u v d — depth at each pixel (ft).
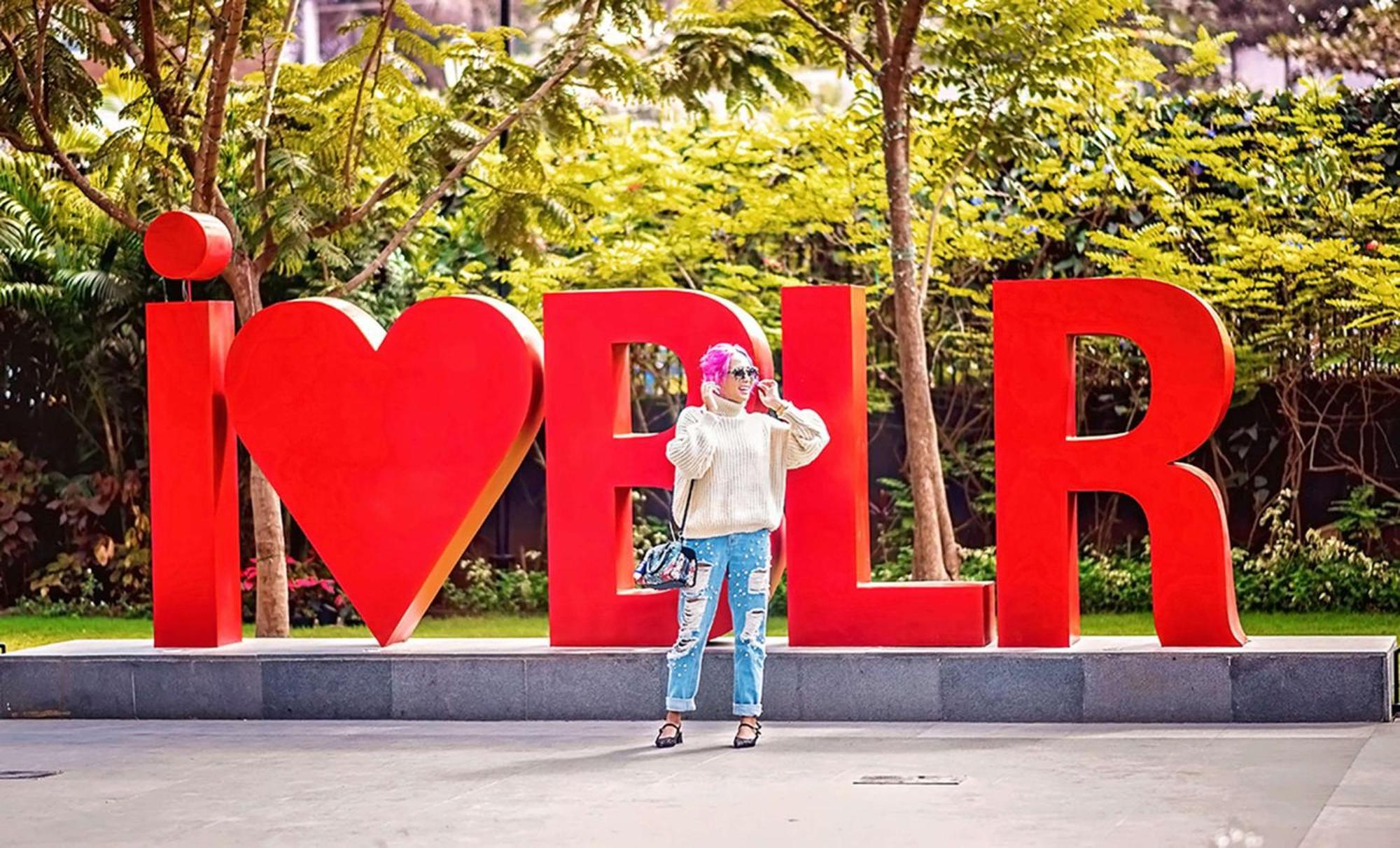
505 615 53.36
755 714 29.50
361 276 41.70
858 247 53.06
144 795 26.61
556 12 43.14
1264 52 66.85
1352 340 48.34
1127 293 31.04
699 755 28.81
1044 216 51.26
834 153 49.55
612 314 33.17
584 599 33.50
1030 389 31.63
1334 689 29.66
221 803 25.82
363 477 34.37
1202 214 48.47
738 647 29.63
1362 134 50.03
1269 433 49.88
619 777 27.02
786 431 30.14
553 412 33.53
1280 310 48.49
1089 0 41.91
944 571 40.06
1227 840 21.42
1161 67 47.70
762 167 51.93
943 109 43.52
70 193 53.36
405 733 31.86
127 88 52.54
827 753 28.58
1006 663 31.07
